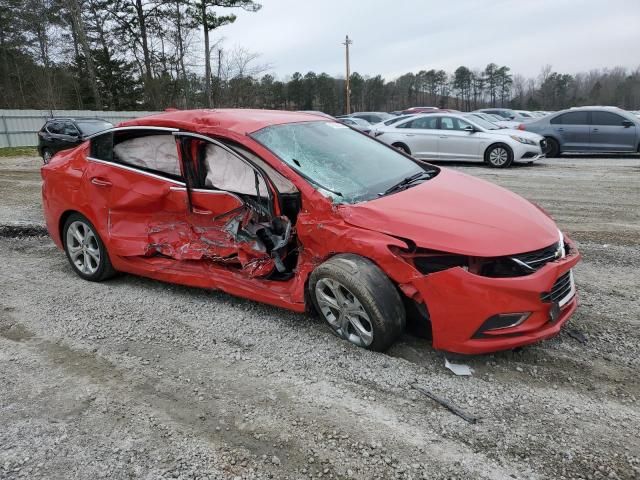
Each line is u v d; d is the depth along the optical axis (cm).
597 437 252
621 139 1376
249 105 3522
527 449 245
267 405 285
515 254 296
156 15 3547
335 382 304
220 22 3316
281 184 383
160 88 3612
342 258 327
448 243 298
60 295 457
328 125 461
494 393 289
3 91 4144
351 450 248
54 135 1638
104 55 3944
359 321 334
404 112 2702
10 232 683
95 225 464
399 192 362
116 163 452
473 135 1267
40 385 312
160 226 435
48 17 3756
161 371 324
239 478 233
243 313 404
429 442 252
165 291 458
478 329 296
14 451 255
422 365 319
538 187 936
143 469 240
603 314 384
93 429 269
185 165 405
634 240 573
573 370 310
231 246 389
